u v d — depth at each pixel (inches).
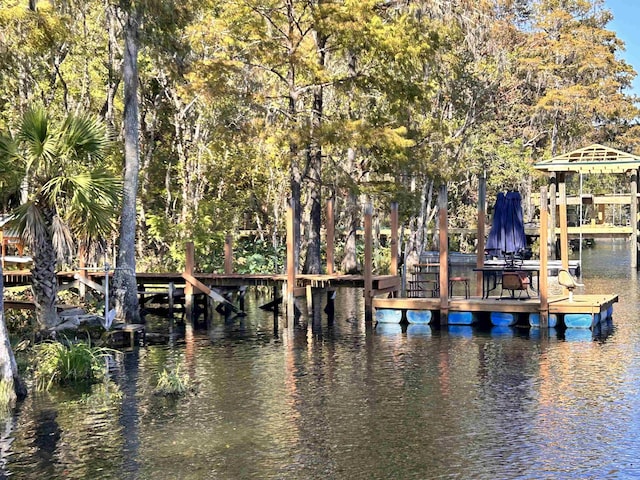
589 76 2770.7
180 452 481.1
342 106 1505.9
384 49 1130.7
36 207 756.0
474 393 612.1
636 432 509.7
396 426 529.0
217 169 1590.8
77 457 474.0
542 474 440.8
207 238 1387.8
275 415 557.3
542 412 557.9
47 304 789.2
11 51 902.4
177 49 1023.6
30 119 740.0
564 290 1171.9
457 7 1348.4
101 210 757.3
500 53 1749.5
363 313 1110.4
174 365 727.1
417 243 1696.6
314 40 1241.4
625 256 2326.5
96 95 1457.9
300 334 912.3
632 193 1841.8
